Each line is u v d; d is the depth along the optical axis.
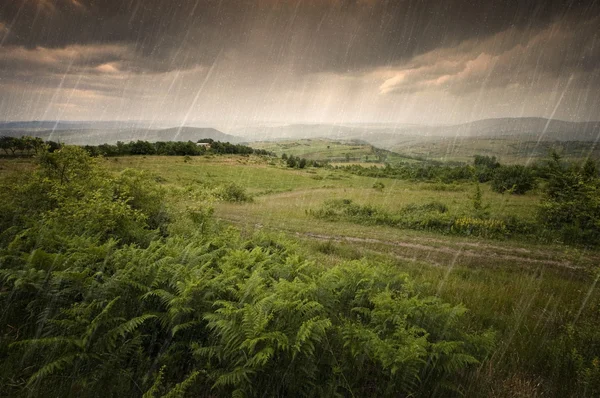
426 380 4.33
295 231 18.52
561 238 17.48
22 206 9.30
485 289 8.96
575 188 19.36
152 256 6.38
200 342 4.77
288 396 4.02
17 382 4.10
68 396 3.88
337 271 7.02
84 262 6.03
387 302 5.45
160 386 4.04
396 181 60.44
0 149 44.56
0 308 5.39
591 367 4.83
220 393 4.04
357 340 4.52
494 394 4.37
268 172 89.62
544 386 4.71
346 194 43.03
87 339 4.32
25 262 6.12
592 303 7.67
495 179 39.94
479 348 5.02
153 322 5.13
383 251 14.73
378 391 4.25
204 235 10.15
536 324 6.65
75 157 10.88
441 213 21.83
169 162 95.25
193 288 5.21
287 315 4.76
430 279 9.75
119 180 11.70
